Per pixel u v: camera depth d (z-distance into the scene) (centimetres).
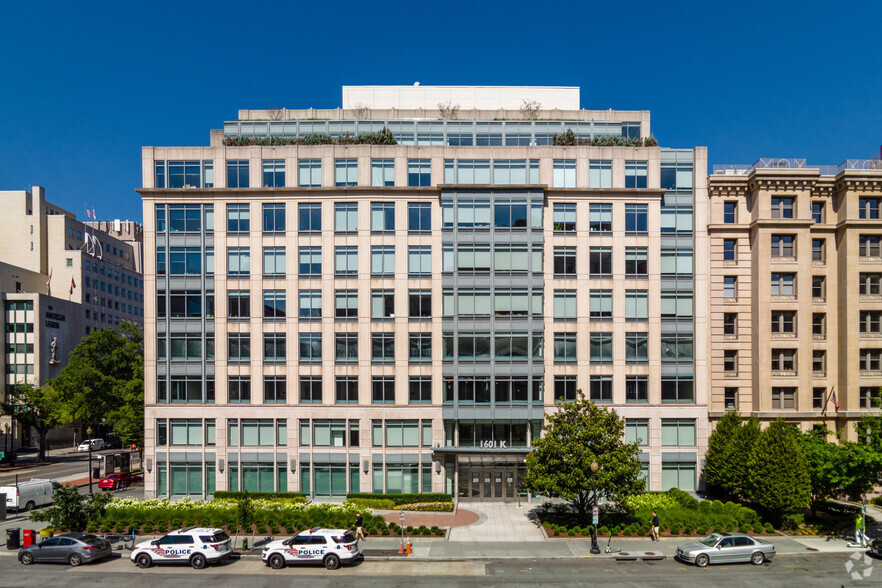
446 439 4188
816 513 3722
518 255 4184
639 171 4253
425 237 4219
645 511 3478
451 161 4269
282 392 4219
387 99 5081
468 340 4166
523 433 4150
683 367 4203
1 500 3697
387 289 4216
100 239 10856
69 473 5844
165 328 4256
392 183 4272
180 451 4206
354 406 4175
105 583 2569
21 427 8312
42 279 9388
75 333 9462
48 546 2850
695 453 4156
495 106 5088
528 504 4016
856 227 4238
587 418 3312
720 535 2911
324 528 3028
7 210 9394
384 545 3103
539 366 4141
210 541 2825
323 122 4753
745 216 4319
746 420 4197
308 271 4244
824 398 4269
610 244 4222
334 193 4241
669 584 2533
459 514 3769
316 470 4181
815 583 2545
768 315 4188
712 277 4281
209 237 4266
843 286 4259
